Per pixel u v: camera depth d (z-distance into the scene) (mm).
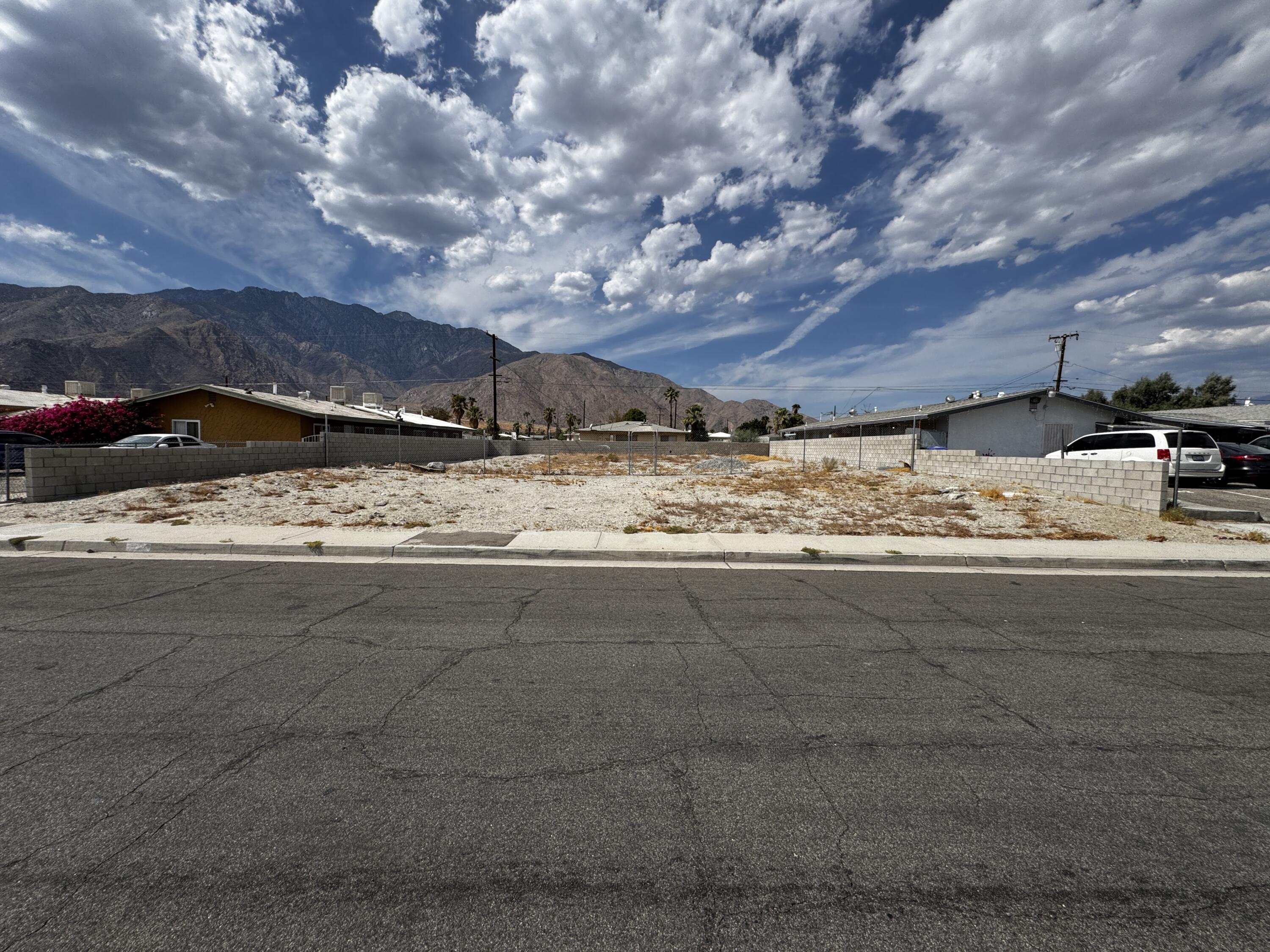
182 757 3156
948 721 3711
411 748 3270
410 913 2137
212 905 2152
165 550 9109
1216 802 2877
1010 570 8703
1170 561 8891
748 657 4816
